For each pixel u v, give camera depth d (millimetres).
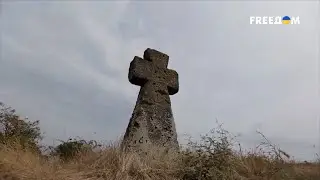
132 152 6168
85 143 8000
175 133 7273
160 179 5547
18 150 5980
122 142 6652
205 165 5637
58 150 8062
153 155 6293
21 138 7652
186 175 5625
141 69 7523
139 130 6855
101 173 5496
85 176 5422
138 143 6684
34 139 8531
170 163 5984
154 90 7480
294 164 7242
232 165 5875
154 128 7055
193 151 6234
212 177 5445
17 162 5402
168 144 7008
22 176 4977
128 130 6945
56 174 5359
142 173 5488
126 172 5465
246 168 6277
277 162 6586
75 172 5609
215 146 5898
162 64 7898
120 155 5980
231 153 6117
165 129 7172
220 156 5766
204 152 5922
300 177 6500
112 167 5645
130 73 7629
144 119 7035
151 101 7324
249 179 5988
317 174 6828
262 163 6625
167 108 7469
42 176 5102
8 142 6477
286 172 6375
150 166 5824
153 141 6887
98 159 5984
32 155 6172
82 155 6691
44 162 6113
